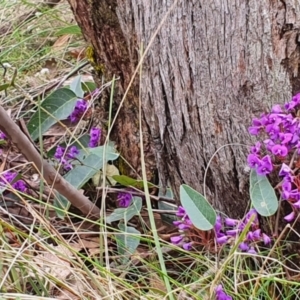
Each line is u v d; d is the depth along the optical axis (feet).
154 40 4.02
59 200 4.41
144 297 3.67
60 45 6.76
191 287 3.88
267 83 3.79
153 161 4.53
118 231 4.15
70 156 4.60
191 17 3.85
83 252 4.31
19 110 5.40
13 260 3.65
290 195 3.67
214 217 3.78
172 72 4.00
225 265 3.71
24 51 6.79
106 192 4.43
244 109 3.86
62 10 7.55
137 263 4.20
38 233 4.30
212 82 3.89
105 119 4.75
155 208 4.59
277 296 3.93
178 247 3.99
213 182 4.11
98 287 3.72
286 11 3.67
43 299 3.58
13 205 4.67
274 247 3.74
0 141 4.57
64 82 5.77
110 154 4.47
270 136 3.77
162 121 4.17
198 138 4.05
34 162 4.24
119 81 4.56
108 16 4.36
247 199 4.03
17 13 7.73
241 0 3.72
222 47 3.82
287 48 3.72
